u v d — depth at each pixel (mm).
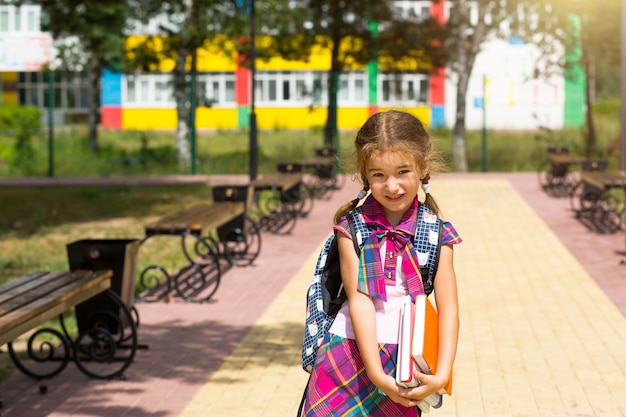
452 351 3283
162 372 7203
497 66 48031
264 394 6609
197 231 9805
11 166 29828
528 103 47906
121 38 34062
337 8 31312
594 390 6621
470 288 10508
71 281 6805
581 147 32094
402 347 3191
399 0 33031
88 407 6344
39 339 8422
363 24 31953
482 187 22812
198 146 36062
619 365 7250
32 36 51812
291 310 9508
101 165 30109
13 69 51906
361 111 50188
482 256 12742
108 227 16938
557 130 41125
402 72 33094
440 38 31938
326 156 23219
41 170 29281
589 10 30484
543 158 31219
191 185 25000
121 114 52125
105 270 7398
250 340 8242
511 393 6566
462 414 6121
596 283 10703
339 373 3400
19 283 6723
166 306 9719
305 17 31172
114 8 32156
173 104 52062
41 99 52875
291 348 7961
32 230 16609
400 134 3283
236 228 12336
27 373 7020
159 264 12555
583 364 7289
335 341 3432
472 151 33656
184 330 8641
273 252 13438
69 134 38875
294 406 6324
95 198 22125
